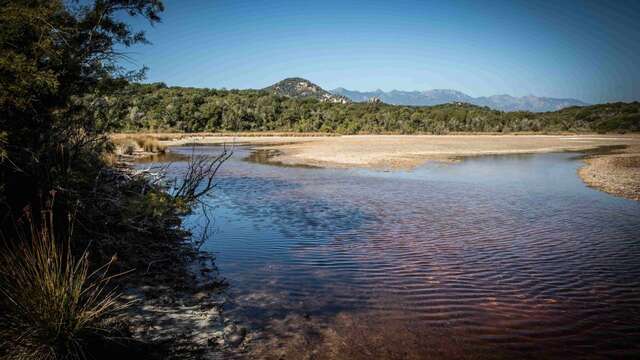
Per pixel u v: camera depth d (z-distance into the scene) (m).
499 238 10.46
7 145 6.50
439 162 31.77
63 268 6.25
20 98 6.05
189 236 10.28
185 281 7.23
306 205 14.64
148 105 83.56
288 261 8.52
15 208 6.88
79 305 4.73
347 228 11.37
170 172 23.17
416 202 15.45
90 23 8.62
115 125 10.30
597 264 8.50
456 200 15.94
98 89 9.26
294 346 5.10
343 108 136.00
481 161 33.66
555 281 7.54
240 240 10.02
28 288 4.24
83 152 9.11
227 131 97.31
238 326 5.58
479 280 7.55
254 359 4.76
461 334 5.52
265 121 107.12
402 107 157.38
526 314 6.16
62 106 7.77
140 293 6.43
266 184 19.72
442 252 9.25
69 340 4.14
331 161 31.44
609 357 4.98
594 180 21.83
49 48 6.64
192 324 5.55
